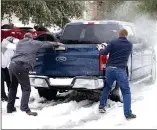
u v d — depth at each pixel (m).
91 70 8.26
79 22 9.96
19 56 7.54
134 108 8.19
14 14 23.75
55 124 6.81
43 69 8.64
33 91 10.33
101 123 6.99
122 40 7.62
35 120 7.13
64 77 8.50
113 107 8.30
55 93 9.59
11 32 22.62
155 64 11.82
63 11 25.41
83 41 9.87
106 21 9.83
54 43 8.44
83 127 6.67
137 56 9.78
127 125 6.87
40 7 22.97
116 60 7.55
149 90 10.41
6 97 8.86
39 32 23.00
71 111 7.93
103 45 8.24
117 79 7.53
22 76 7.48
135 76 9.71
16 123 6.89
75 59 8.38
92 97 9.64
